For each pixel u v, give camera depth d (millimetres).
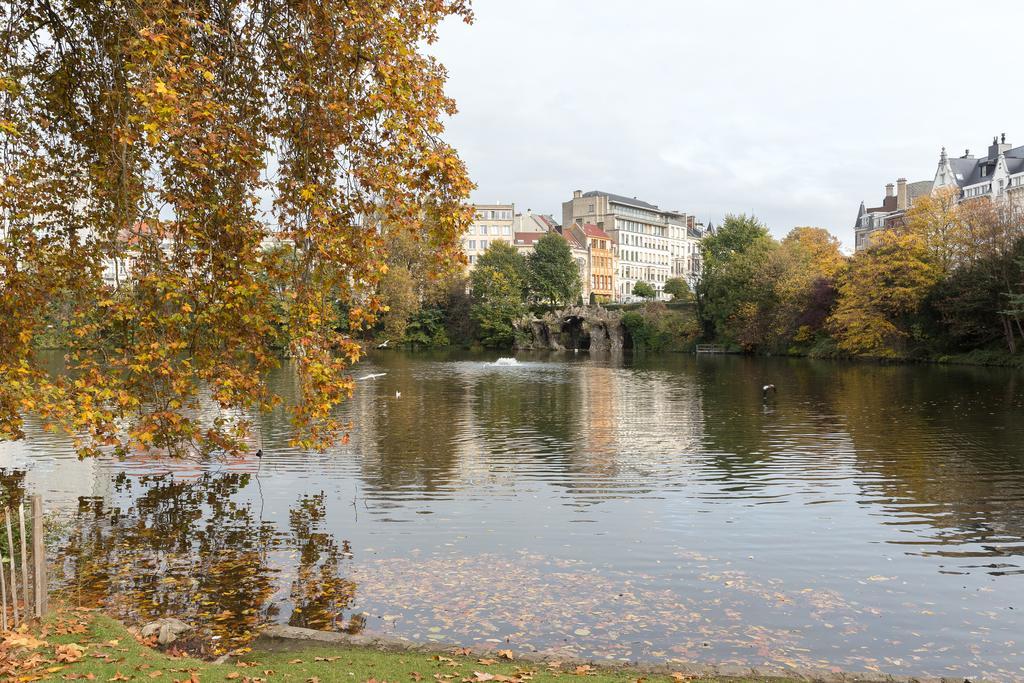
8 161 12914
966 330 59906
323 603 11133
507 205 153125
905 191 118000
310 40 12547
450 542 14039
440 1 13188
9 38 12914
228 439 15625
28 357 12781
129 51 11094
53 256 13148
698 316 100250
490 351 104562
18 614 9211
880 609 10930
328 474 19766
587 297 158375
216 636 9875
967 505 16406
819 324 78438
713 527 14930
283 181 13117
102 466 20562
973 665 9219
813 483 18562
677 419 30375
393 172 11883
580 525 15109
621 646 9664
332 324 13539
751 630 10195
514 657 9078
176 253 12672
